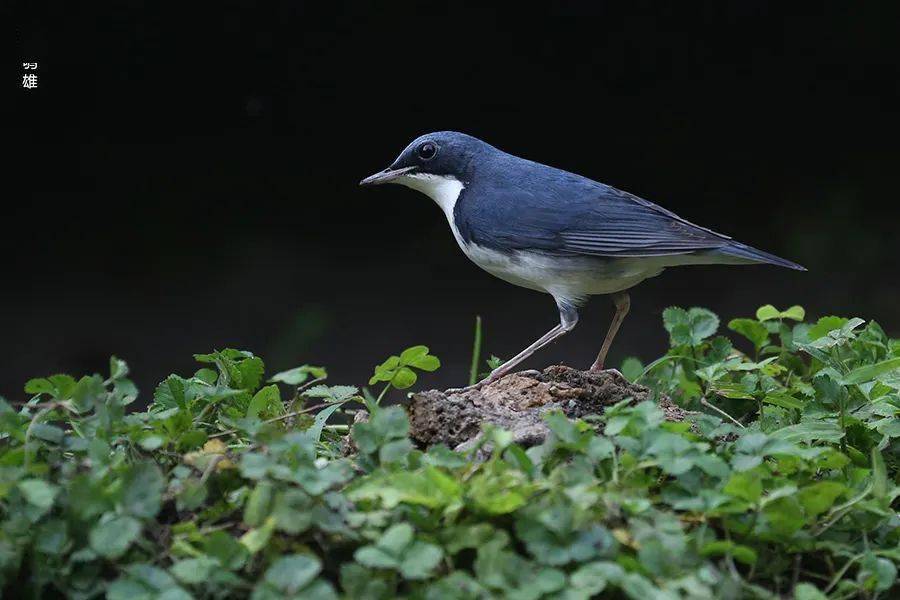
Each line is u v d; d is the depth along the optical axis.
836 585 4.94
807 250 17.75
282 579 4.19
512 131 19.22
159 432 5.44
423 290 17.11
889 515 4.94
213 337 15.59
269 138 18.86
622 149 19.23
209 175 18.59
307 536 4.70
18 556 4.58
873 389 6.31
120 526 4.43
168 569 4.64
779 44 19.28
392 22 18.78
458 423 5.80
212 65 18.39
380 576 4.49
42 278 17.00
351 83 18.91
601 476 4.95
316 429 6.18
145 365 14.88
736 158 19.22
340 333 15.82
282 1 18.28
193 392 6.02
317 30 18.59
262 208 18.59
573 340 15.63
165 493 5.03
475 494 4.59
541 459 5.02
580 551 4.40
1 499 4.80
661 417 5.00
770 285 16.98
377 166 18.98
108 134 18.36
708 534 4.74
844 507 4.93
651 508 4.77
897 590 4.93
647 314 16.23
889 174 18.81
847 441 5.99
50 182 18.08
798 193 18.81
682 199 19.00
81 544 4.63
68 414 5.56
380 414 5.09
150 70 18.17
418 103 19.11
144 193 18.28
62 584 4.59
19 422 5.29
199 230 18.17
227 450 5.65
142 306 16.39
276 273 17.30
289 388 13.84
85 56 17.78
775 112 19.36
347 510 4.67
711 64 19.36
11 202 17.89
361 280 17.30
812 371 7.00
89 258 17.52
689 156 19.27
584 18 19.05
